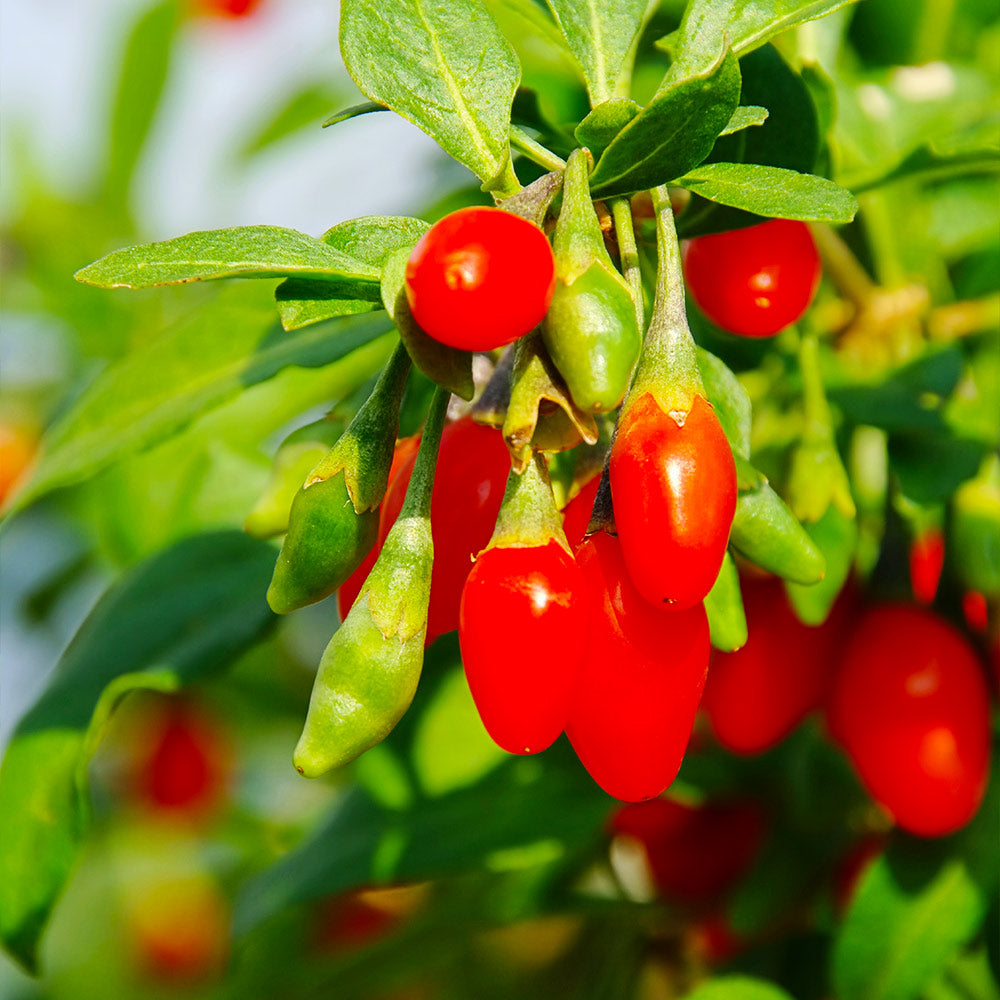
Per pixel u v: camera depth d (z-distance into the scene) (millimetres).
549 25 359
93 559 650
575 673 297
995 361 384
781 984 391
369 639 300
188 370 372
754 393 364
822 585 343
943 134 409
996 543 354
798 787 391
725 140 336
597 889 422
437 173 505
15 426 673
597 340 292
